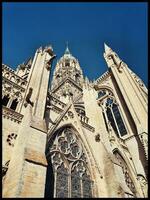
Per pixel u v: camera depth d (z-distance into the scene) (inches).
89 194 917.8
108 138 1274.6
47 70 1289.4
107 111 1983.3
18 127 884.0
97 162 1060.5
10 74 1088.8
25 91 1066.7
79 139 1115.9
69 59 3501.5
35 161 687.7
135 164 1417.3
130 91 1718.8
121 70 1961.1
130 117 1692.9
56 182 833.5
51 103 1224.2
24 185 609.6
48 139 938.1
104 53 2329.0
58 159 920.9
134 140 1541.6
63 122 1087.6
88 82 1736.0
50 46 1481.3
